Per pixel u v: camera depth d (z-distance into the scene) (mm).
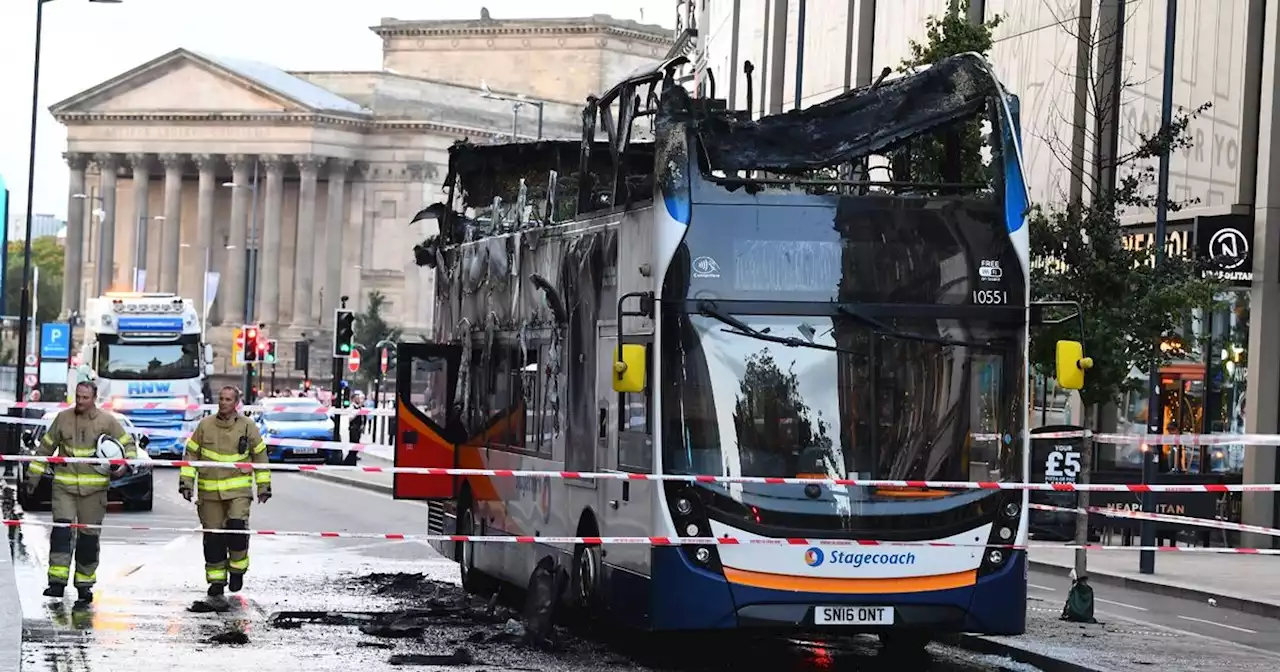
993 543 26156
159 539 49094
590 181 31031
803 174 29891
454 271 39438
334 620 32250
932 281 26281
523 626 31250
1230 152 54625
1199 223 53938
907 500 25922
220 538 34312
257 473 34875
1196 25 56344
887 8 76000
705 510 25609
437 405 39000
